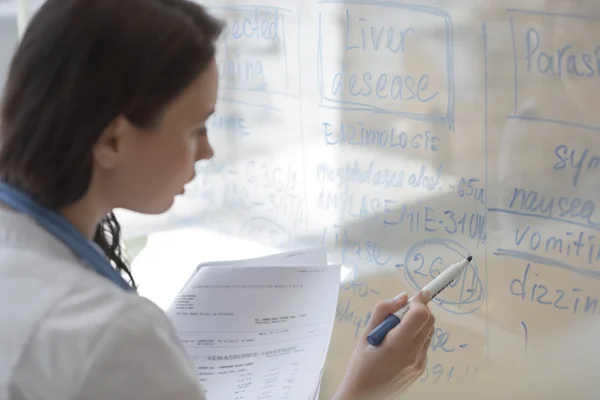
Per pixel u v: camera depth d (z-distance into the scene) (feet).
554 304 2.97
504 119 3.01
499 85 3.01
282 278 2.65
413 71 3.28
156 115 1.80
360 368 2.39
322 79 3.63
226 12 4.00
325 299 2.76
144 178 1.90
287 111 3.81
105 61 1.71
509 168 3.02
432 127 3.24
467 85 3.11
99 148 1.80
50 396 1.59
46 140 1.76
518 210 3.02
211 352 2.57
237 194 4.11
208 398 2.58
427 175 3.29
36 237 1.80
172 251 4.40
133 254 4.48
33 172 1.79
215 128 4.15
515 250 3.05
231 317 2.59
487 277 3.14
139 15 1.76
